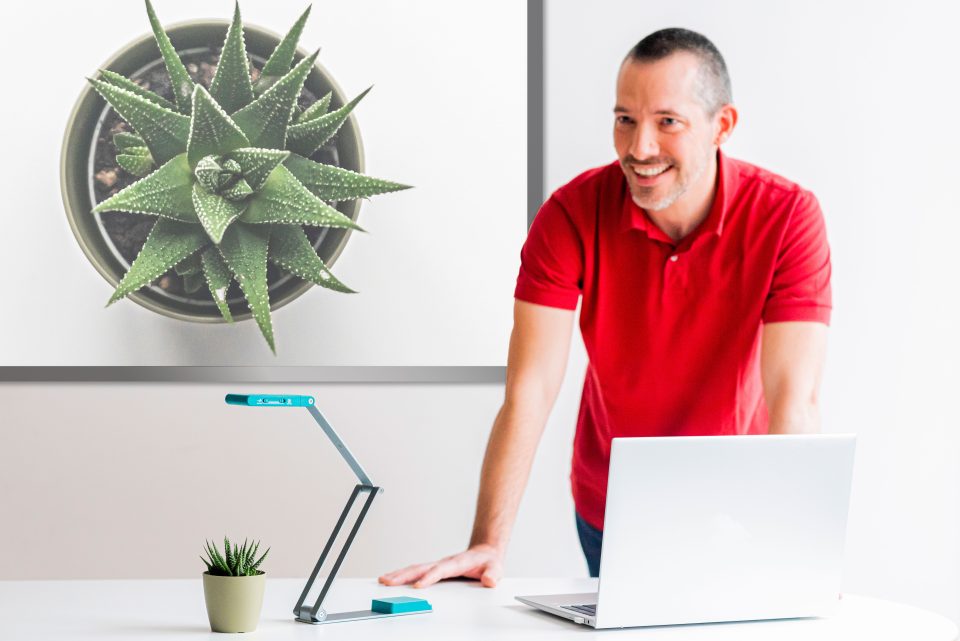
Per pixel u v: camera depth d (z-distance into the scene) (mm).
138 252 2621
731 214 2145
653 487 1289
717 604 1346
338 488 2666
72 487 2617
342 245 2660
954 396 2775
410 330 2670
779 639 1278
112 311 2617
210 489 2641
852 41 2789
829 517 1395
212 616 1258
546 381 2213
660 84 2074
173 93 2625
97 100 2613
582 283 2256
